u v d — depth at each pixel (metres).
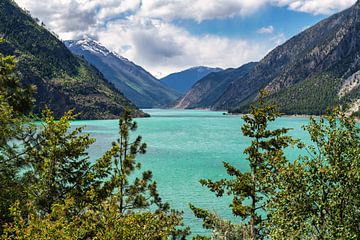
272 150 22.94
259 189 22.64
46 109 18.80
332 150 15.45
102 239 12.83
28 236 11.60
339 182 14.89
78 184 18.36
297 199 15.11
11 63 17.81
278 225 15.63
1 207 16.17
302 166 15.57
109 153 20.00
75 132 19.34
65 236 11.71
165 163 83.06
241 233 24.47
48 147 18.09
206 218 25.78
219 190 23.75
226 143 121.81
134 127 23.62
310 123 16.33
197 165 80.50
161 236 14.31
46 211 17.36
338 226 14.27
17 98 17.95
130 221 13.52
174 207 48.31
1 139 16.97
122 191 22.62
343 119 15.77
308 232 14.85
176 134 156.38
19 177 17.88
